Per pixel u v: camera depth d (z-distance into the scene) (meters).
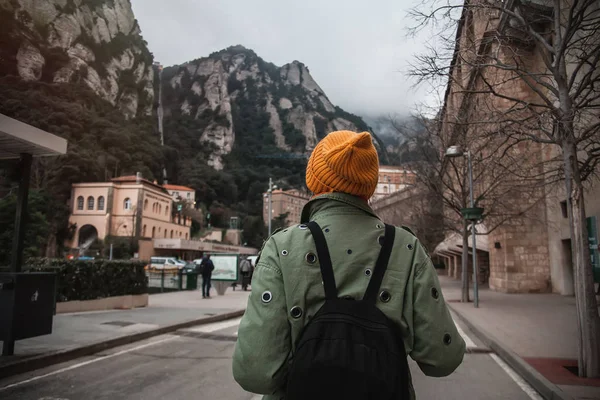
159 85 192.50
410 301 1.24
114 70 133.75
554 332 9.21
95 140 98.25
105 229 71.12
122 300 13.02
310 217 1.47
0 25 95.31
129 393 4.91
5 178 6.17
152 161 120.19
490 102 8.30
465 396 5.13
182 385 5.26
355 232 1.31
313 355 1.04
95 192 72.56
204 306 14.10
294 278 1.20
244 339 1.17
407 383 1.16
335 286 1.19
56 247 68.00
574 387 5.03
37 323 6.20
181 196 120.75
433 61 7.13
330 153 1.38
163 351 7.34
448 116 10.01
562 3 8.98
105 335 7.98
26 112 82.69
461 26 7.10
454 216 22.81
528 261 21.17
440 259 63.00
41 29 106.19
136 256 68.81
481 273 33.25
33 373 5.70
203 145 188.25
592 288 5.75
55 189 71.38
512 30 7.63
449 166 20.12
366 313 1.13
